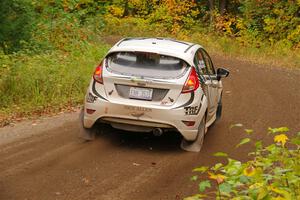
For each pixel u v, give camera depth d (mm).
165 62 8141
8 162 7320
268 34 30266
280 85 17562
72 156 7727
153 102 7977
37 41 17016
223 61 24344
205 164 7734
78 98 12250
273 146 4586
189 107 7961
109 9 34375
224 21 32375
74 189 6355
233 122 11086
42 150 8000
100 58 17516
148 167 7434
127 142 8664
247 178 3871
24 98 11516
